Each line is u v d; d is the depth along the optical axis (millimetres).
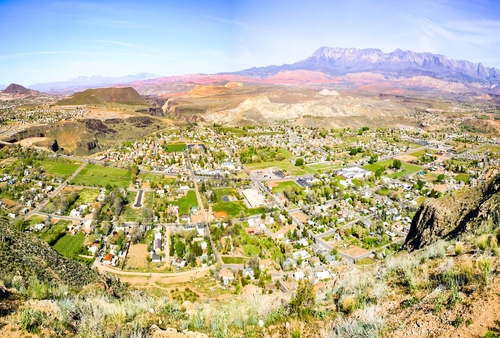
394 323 18656
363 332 18219
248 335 22062
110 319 24062
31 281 34406
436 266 23609
